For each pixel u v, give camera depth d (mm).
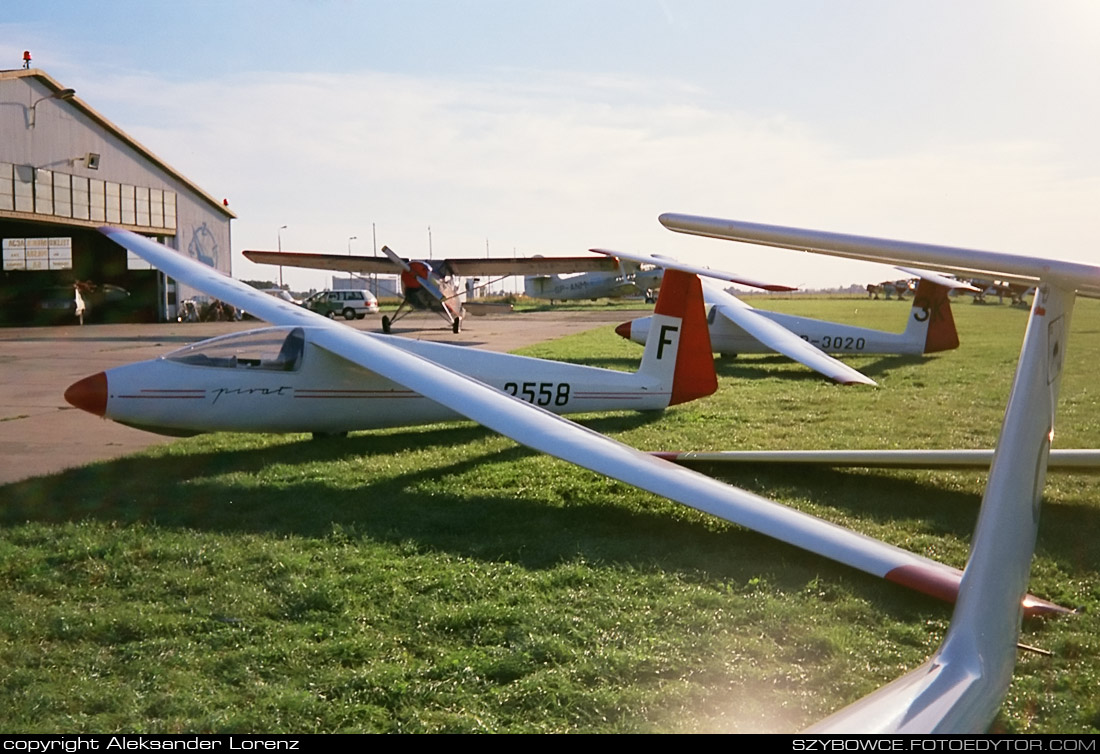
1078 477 7688
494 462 8484
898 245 3000
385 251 29141
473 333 32312
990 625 2805
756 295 128625
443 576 5113
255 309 10031
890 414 11719
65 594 4879
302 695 3666
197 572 5227
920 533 6129
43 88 33594
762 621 4508
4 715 3523
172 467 8305
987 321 39094
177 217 43188
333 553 5574
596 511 6664
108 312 42094
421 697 3699
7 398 13758
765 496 7066
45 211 33812
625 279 73438
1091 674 3881
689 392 11336
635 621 4492
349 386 9133
